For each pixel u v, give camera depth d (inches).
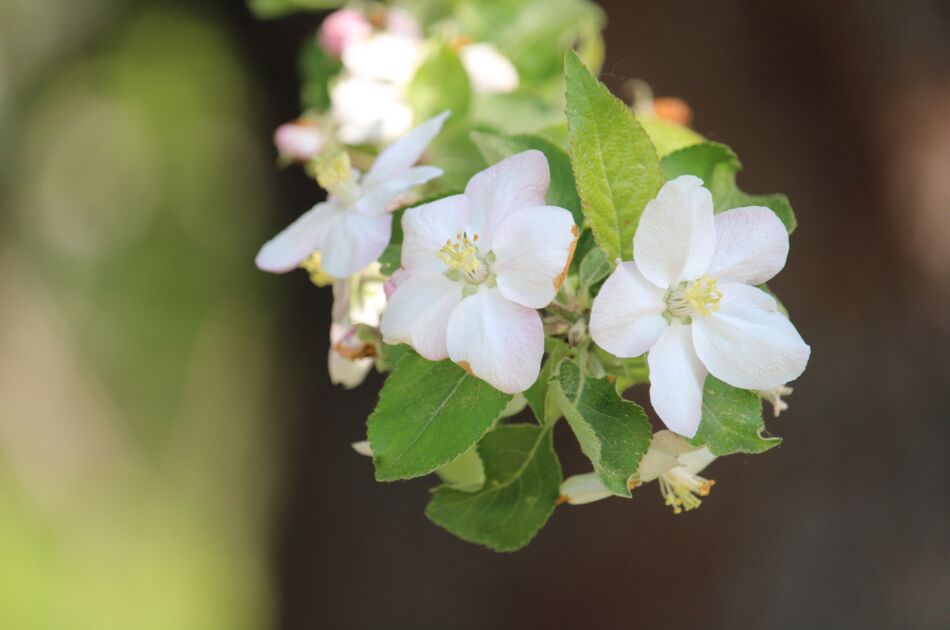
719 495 37.9
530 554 39.4
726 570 37.8
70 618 65.7
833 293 36.4
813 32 34.5
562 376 21.3
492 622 39.8
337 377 23.6
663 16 35.4
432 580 40.7
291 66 42.6
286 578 42.3
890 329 36.4
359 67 27.4
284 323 43.3
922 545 36.8
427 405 21.3
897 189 35.4
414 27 28.7
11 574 65.2
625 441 21.0
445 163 25.4
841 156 35.4
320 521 41.8
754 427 21.1
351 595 41.3
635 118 21.2
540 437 22.2
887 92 34.7
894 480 36.9
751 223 21.2
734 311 21.1
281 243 22.8
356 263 22.2
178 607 67.8
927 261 35.8
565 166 22.5
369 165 27.3
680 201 20.8
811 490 37.2
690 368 21.0
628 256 21.4
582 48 29.3
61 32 68.3
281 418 43.3
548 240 20.9
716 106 35.7
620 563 38.6
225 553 68.9
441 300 21.2
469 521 22.5
